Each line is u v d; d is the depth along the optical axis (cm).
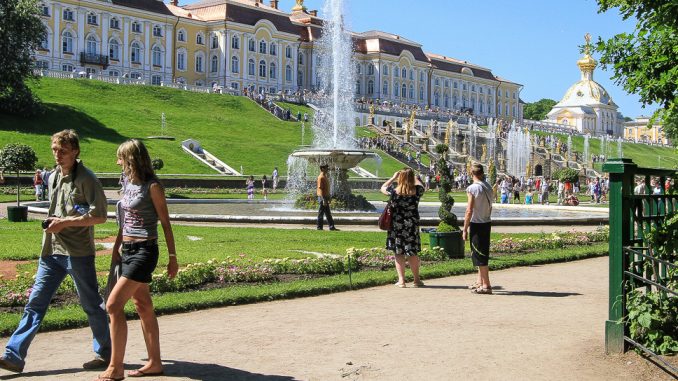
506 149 9381
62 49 8875
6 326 885
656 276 800
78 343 844
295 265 1378
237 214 2875
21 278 1192
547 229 2523
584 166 9200
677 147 1031
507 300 1142
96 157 5391
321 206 2300
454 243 1645
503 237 2159
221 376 707
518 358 782
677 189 844
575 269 1534
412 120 9081
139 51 9744
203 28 10569
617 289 791
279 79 11244
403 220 1275
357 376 713
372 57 12431
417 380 704
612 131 18162
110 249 1712
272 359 771
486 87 15288
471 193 1196
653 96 1073
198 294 1119
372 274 1362
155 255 702
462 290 1240
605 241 2105
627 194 793
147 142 6116
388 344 839
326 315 1009
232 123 7700
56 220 718
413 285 1293
